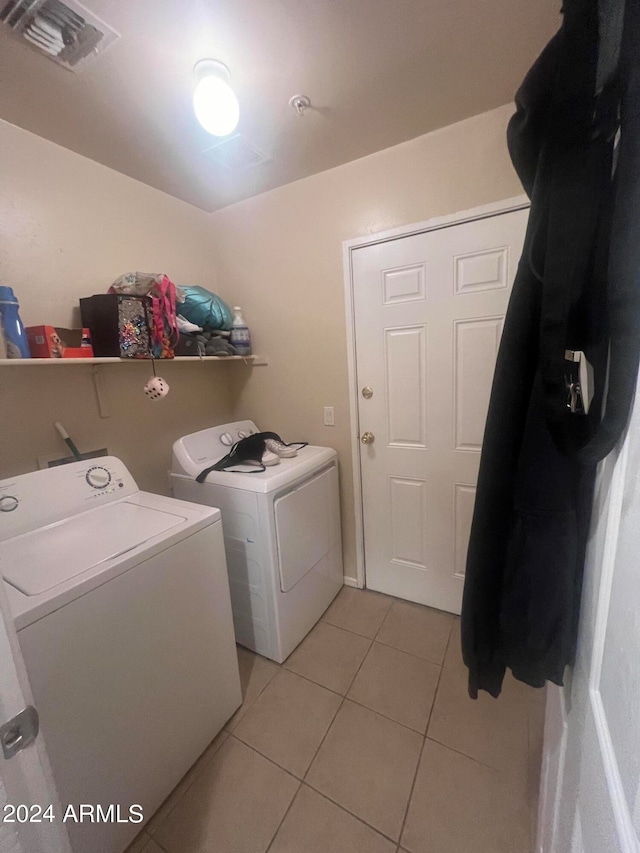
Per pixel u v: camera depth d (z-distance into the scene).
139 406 1.92
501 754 1.28
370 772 1.24
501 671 0.92
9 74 1.17
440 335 1.76
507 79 1.32
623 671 0.41
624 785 0.38
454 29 1.10
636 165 0.39
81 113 1.38
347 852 1.04
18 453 1.47
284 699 1.53
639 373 0.43
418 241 1.73
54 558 1.05
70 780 0.92
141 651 1.09
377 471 2.05
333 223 1.91
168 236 2.04
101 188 1.72
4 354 1.25
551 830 0.79
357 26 1.07
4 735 0.49
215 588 1.35
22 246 1.47
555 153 0.54
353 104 1.41
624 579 0.44
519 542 0.78
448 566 1.96
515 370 0.74
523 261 0.71
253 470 1.73
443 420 1.83
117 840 1.04
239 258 2.25
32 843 0.52
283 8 1.00
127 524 1.26
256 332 2.28
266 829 1.10
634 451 0.43
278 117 1.46
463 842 1.05
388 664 1.68
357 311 1.94
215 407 2.36
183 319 1.85
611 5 0.44
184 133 1.52
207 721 1.34
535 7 1.03
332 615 2.01
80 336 1.56
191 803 1.18
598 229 0.54
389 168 1.72
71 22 1.01
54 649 0.88
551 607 0.74
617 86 0.46
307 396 2.17
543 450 0.72
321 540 1.97
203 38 1.09
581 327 0.60
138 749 1.09
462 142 1.56
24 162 1.46
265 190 2.05
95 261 1.71
